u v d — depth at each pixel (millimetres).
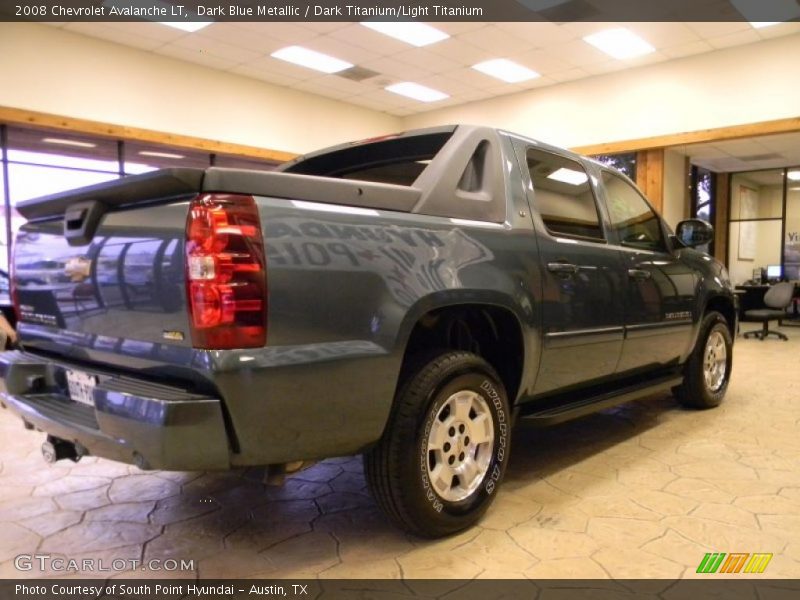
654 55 9203
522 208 2461
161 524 2268
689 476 2756
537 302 2400
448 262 2049
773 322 11844
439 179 2191
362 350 1775
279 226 1641
